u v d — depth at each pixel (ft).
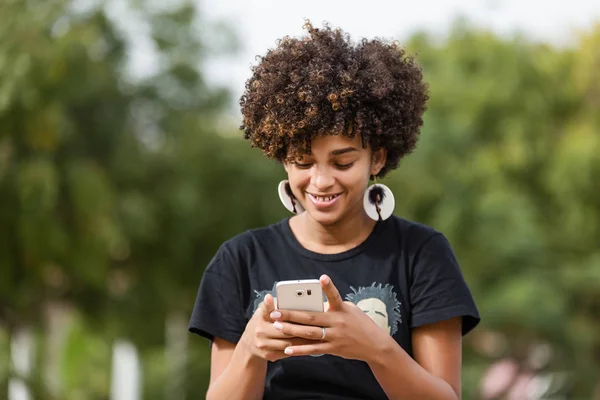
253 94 11.20
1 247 36.37
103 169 41.14
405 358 10.32
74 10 40.11
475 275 59.77
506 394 56.75
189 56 44.68
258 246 11.48
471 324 11.16
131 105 42.91
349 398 10.91
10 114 35.01
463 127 64.95
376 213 11.16
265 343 10.03
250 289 11.32
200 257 44.06
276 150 10.98
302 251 11.28
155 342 45.24
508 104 68.64
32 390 38.14
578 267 62.80
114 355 44.14
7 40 35.14
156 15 43.98
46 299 41.93
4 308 40.22
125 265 43.52
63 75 36.32
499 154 66.74
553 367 58.70
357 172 10.75
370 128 10.80
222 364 11.31
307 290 9.96
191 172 43.19
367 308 10.99
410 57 11.87
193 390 53.72
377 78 10.84
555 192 66.80
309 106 10.59
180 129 43.86
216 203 43.57
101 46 42.24
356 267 11.16
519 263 59.88
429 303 11.02
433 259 11.17
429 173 58.75
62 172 37.47
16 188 35.60
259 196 43.86
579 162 64.90
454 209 60.70
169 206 42.65
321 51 10.94
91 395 43.21
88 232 37.73
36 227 35.86
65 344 43.75
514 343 58.59
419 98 11.71
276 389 11.06
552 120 70.28
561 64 70.64
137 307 43.70
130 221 40.81
